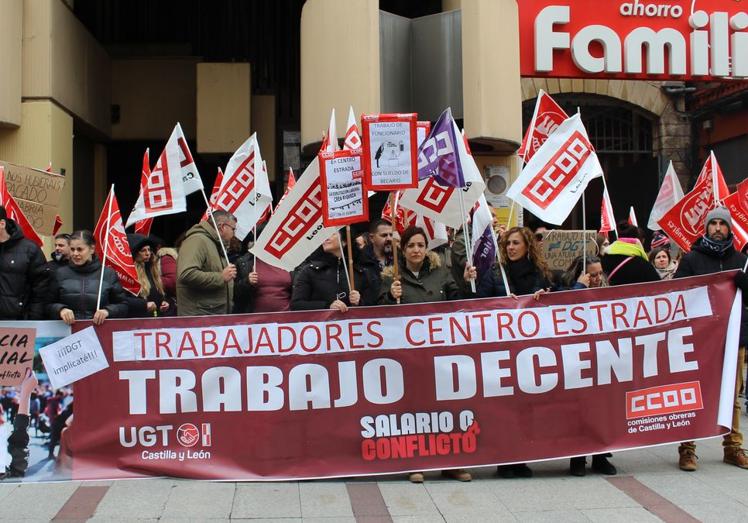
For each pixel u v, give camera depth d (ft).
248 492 18.61
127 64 51.55
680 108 56.44
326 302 20.74
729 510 17.75
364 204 19.57
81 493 18.42
